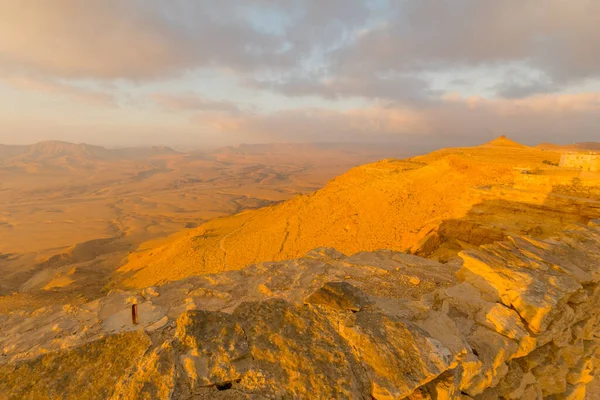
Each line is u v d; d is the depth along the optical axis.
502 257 6.73
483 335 4.94
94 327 4.91
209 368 3.54
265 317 4.41
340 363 3.76
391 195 41.94
